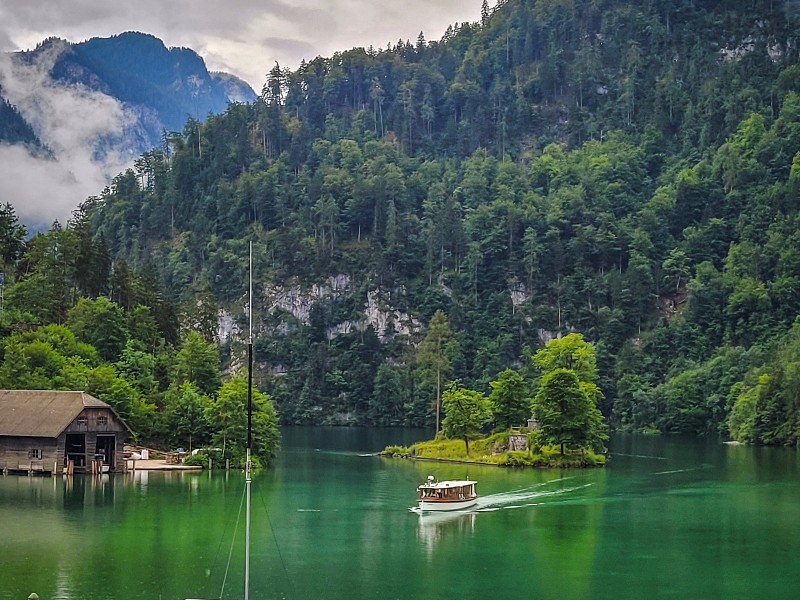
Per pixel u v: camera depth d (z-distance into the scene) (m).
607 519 140.62
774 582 105.69
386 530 131.12
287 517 138.62
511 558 115.25
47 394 171.12
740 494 166.88
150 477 170.25
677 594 101.00
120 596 95.69
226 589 99.38
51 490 152.12
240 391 195.88
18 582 99.69
